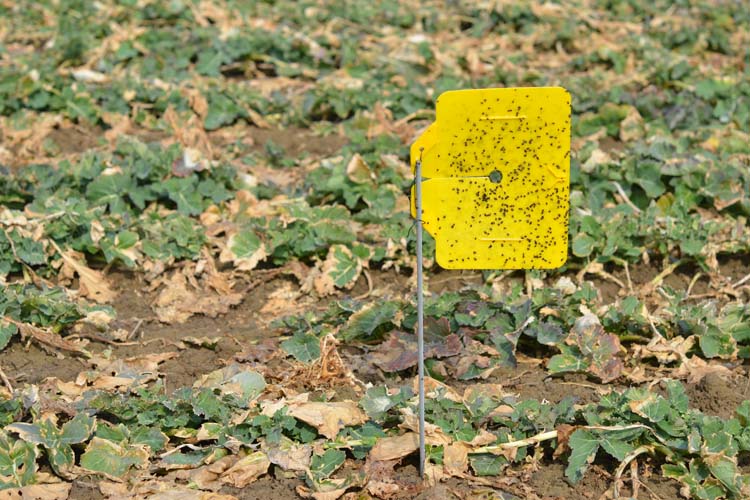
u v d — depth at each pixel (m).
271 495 5.99
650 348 7.38
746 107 11.98
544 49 15.23
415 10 16.17
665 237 8.80
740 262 8.93
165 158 9.86
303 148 11.59
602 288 8.63
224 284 8.60
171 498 5.81
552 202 5.68
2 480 5.96
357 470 6.16
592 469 6.18
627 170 9.81
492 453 6.16
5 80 12.17
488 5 16.12
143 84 12.47
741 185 9.72
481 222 5.72
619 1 17.03
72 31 14.19
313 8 15.77
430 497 5.84
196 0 15.68
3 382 7.14
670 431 6.15
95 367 7.41
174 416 6.48
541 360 7.40
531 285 8.33
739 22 16.11
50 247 8.67
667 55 13.87
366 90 12.47
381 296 8.48
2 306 7.61
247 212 9.54
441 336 7.36
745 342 7.61
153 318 8.28
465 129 5.60
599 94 12.21
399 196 9.64
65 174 9.81
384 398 6.47
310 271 8.66
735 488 5.90
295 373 6.98
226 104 12.11
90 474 6.06
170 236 8.89
